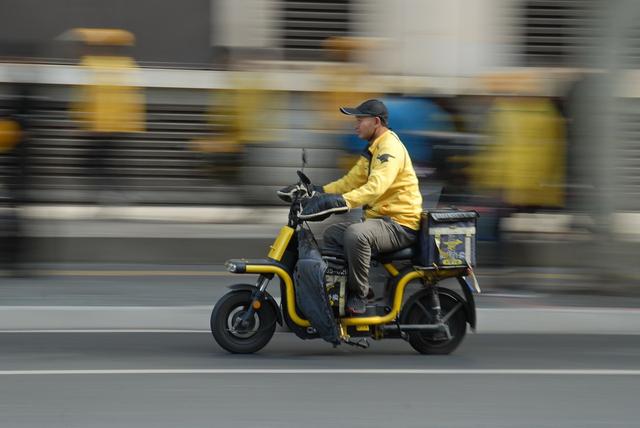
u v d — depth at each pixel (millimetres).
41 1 41094
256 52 41906
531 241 30812
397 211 21156
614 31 29047
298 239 20922
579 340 24016
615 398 18297
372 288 21391
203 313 24891
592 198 29281
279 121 37062
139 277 30266
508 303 26328
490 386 19000
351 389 18516
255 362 20672
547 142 29922
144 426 15938
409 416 16797
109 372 19547
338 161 36281
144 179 39031
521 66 43438
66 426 15875
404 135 31234
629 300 27281
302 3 42500
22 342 22547
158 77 39938
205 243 33406
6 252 29688
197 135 39875
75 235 33125
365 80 38312
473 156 30562
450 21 42562
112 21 41750
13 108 30141
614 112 29203
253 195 36781
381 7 42500
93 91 36312
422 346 21750
